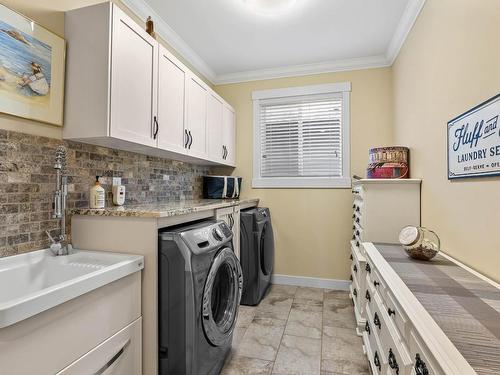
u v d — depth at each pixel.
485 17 1.24
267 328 2.24
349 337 2.11
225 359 1.81
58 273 1.39
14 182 1.33
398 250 1.67
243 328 2.24
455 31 1.52
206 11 2.28
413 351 0.82
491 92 1.19
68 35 1.59
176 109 2.19
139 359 1.40
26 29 1.38
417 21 2.16
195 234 1.52
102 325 1.15
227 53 3.00
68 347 0.99
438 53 1.75
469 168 1.35
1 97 1.27
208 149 2.79
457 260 1.48
